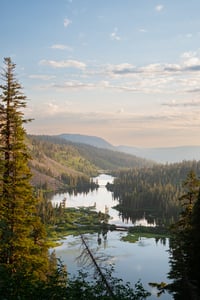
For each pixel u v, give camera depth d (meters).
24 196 25.34
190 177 40.72
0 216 23.83
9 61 26.30
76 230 156.25
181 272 36.78
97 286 14.55
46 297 13.49
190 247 34.59
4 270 15.02
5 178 25.12
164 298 49.09
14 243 22.92
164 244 127.62
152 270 90.44
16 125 25.98
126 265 95.44
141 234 147.38
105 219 180.62
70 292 13.70
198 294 32.00
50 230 146.38
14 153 25.98
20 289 13.70
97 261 30.47
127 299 15.20
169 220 170.75
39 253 25.25
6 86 26.23
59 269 15.87
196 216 34.28
